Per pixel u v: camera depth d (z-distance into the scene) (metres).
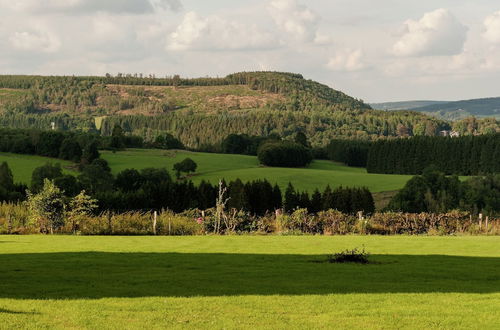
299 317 13.36
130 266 21.64
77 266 21.41
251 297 15.43
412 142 157.12
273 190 95.94
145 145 183.12
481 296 15.93
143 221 41.88
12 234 39.66
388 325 12.71
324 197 90.31
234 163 153.75
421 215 47.94
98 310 13.68
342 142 182.00
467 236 42.47
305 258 24.94
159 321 12.77
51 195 41.19
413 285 17.66
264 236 39.31
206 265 22.14
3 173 95.62
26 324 12.29
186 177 132.00
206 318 13.12
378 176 136.62
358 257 24.05
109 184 109.38
